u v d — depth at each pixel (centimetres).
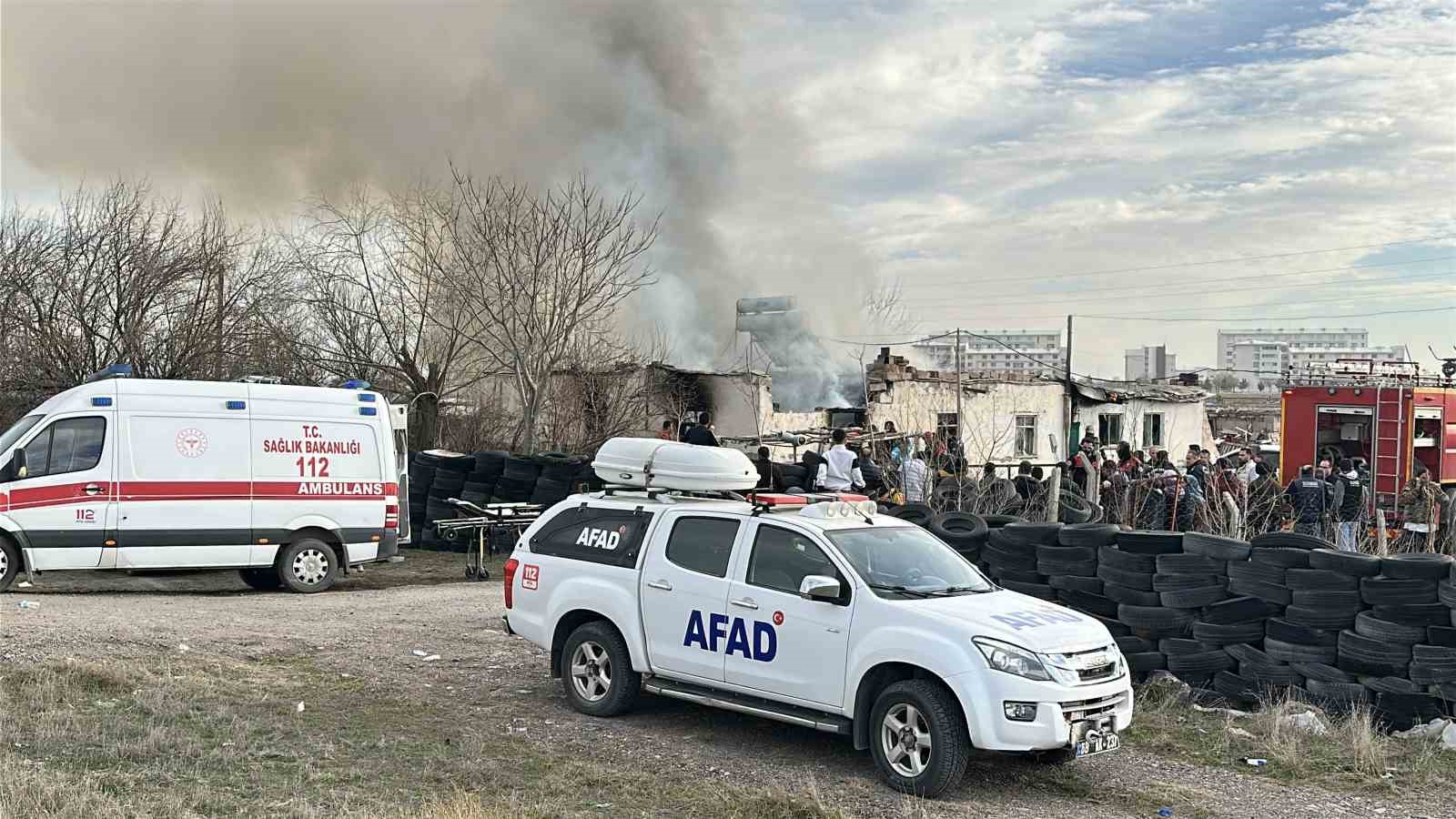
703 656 822
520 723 859
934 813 679
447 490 1983
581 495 947
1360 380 2061
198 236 2547
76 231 2412
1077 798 721
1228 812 700
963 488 1544
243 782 693
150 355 2352
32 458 1350
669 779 735
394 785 703
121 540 1375
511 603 944
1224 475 1515
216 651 1043
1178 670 966
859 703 746
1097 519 1412
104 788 661
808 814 668
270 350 2489
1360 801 726
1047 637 721
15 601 1270
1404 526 1728
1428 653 855
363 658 1052
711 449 895
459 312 2536
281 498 1470
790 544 806
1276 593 927
